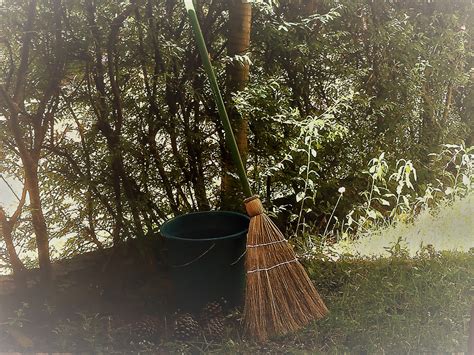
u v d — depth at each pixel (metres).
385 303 2.35
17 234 2.43
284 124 2.81
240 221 2.38
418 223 3.04
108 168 2.50
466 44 3.62
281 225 3.08
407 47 3.19
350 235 3.01
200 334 2.23
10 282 2.48
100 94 2.38
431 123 3.52
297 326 2.11
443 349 2.12
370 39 3.12
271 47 2.85
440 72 3.45
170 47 2.37
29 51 2.25
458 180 3.51
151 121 2.53
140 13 2.39
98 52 2.31
